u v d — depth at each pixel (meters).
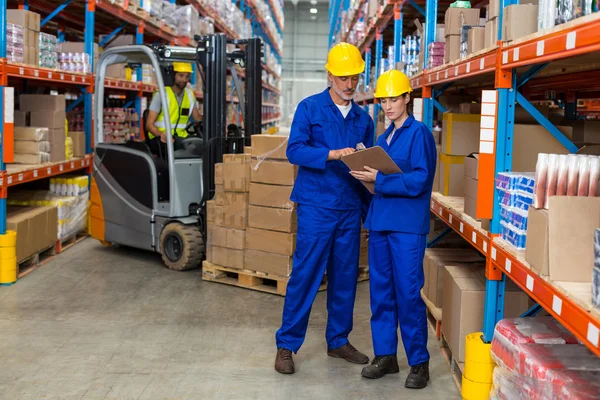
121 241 6.51
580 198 2.33
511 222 2.92
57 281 5.58
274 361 3.88
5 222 5.42
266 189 5.18
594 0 2.24
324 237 3.65
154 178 6.09
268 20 20.88
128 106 10.10
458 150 4.41
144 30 9.27
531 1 3.19
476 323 3.47
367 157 3.27
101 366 3.74
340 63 3.51
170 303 5.02
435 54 4.82
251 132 6.30
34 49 6.06
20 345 4.05
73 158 7.03
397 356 4.03
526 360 2.66
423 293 5.03
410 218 3.38
